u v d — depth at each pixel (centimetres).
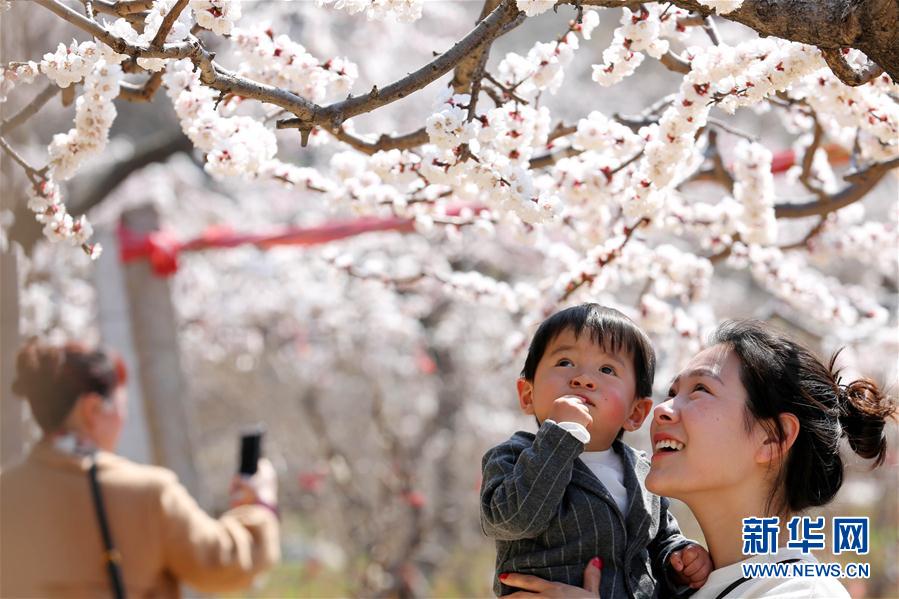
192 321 1242
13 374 522
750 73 344
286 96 311
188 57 293
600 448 361
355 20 1152
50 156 358
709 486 323
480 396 1309
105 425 434
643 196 382
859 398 351
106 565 408
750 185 459
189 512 432
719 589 322
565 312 372
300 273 1198
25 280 636
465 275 607
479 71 352
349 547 1300
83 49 326
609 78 360
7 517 405
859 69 338
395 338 1230
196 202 1287
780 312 756
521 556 344
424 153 354
